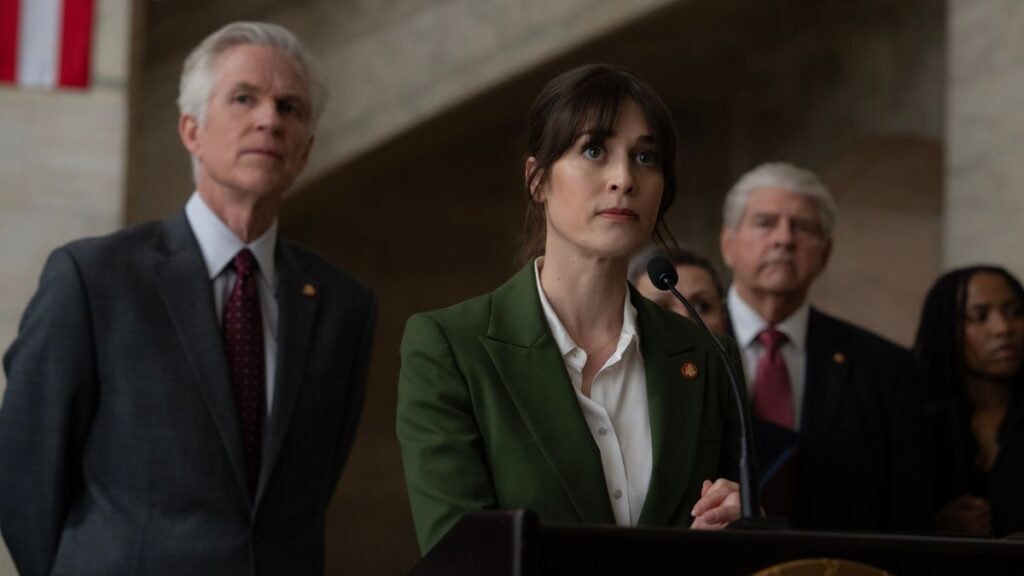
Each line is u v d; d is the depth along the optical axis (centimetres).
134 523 593
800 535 341
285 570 608
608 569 328
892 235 1530
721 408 462
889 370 748
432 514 418
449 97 1280
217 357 618
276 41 673
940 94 1422
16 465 597
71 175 981
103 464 602
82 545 592
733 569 335
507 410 432
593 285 450
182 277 629
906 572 346
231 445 607
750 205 783
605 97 437
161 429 603
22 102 980
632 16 1301
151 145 1228
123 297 616
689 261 767
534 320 446
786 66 1560
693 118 1658
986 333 816
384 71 1279
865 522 718
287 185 664
